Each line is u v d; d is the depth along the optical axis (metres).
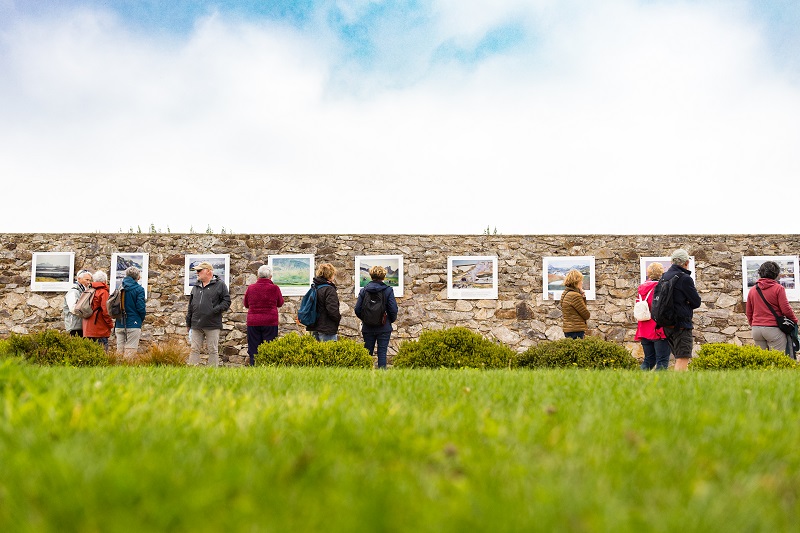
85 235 13.43
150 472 1.71
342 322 13.30
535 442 2.27
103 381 3.89
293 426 2.43
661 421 2.70
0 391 3.20
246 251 13.46
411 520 1.46
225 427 2.34
